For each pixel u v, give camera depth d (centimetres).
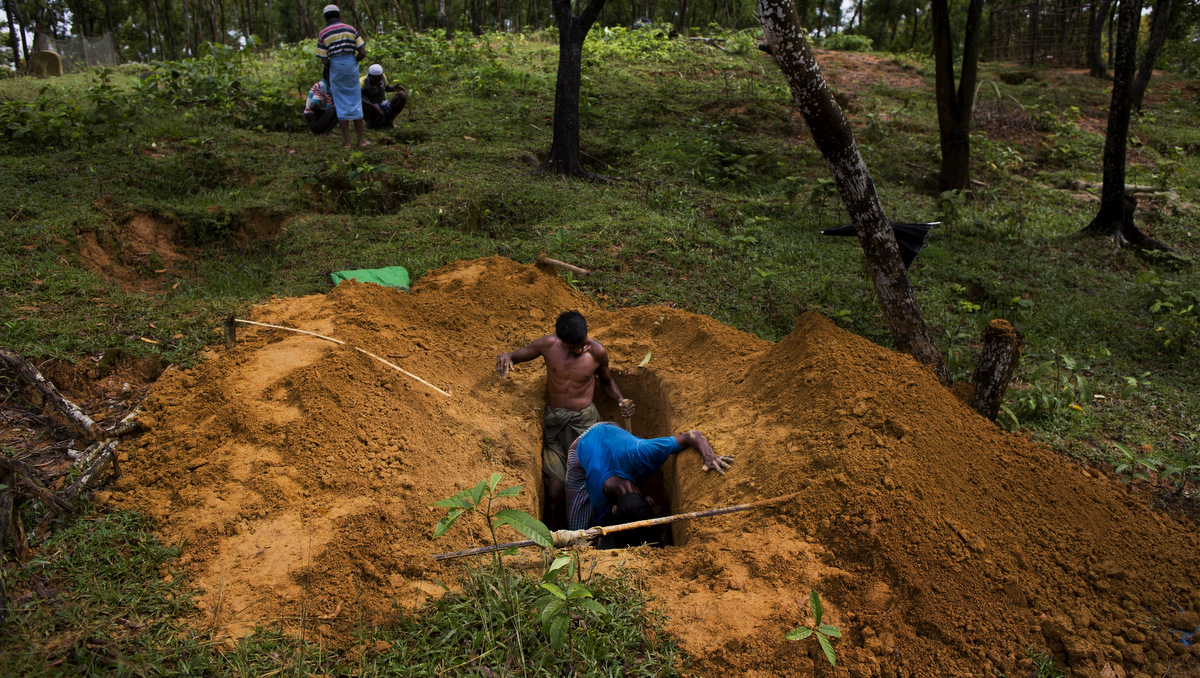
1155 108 1634
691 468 414
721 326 529
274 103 969
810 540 331
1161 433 467
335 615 287
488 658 268
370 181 776
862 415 374
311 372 411
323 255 633
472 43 1430
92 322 470
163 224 684
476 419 440
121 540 312
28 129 813
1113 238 873
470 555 315
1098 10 1881
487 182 803
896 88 1552
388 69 1257
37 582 283
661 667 270
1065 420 474
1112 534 341
